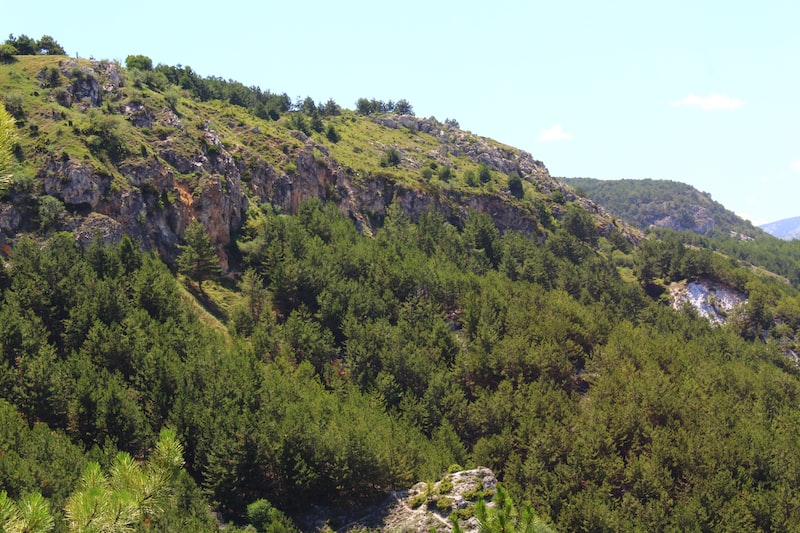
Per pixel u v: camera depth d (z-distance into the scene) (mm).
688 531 65375
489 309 105312
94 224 93625
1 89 109938
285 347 83688
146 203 103125
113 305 74375
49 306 74438
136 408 60812
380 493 63531
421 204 168250
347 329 91312
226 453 59344
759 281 175625
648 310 147375
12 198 89500
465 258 141875
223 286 102938
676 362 105875
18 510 15438
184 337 75125
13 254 79938
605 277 155875
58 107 110750
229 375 69062
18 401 58562
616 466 73812
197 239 98062
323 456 62281
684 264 179250
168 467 19578
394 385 81625
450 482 62125
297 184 140250
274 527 55125
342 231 127625
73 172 95688
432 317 101375
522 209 191625
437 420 78250
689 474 74188
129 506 17109
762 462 77875
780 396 103000
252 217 121000
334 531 59188
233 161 126875
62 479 47312
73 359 65250
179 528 46375
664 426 84438
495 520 20359
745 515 68625
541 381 89500
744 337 158750
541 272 146375
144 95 129125
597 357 101812
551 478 69625
